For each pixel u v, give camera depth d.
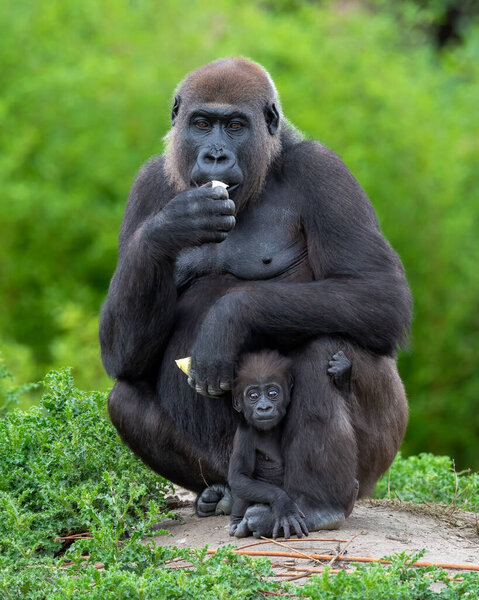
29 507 11.47
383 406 10.95
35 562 9.73
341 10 32.88
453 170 26.45
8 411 14.46
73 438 11.70
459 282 26.95
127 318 10.99
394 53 29.67
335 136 26.45
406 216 26.69
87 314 27.20
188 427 11.38
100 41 28.53
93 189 27.97
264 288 10.58
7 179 27.62
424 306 26.86
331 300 10.52
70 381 12.91
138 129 27.66
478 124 27.47
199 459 11.61
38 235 28.03
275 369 10.37
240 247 11.38
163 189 11.74
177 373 11.28
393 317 10.68
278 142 11.59
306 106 26.72
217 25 28.92
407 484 14.27
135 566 9.41
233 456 10.66
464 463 26.84
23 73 28.16
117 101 27.56
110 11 28.70
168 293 10.93
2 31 28.53
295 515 10.19
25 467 11.88
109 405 11.80
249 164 11.13
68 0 28.77
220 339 10.40
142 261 10.68
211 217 10.34
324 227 11.01
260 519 10.30
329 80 27.39
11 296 28.23
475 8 39.19
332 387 10.36
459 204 27.06
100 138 27.69
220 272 11.48
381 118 26.73
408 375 27.41
